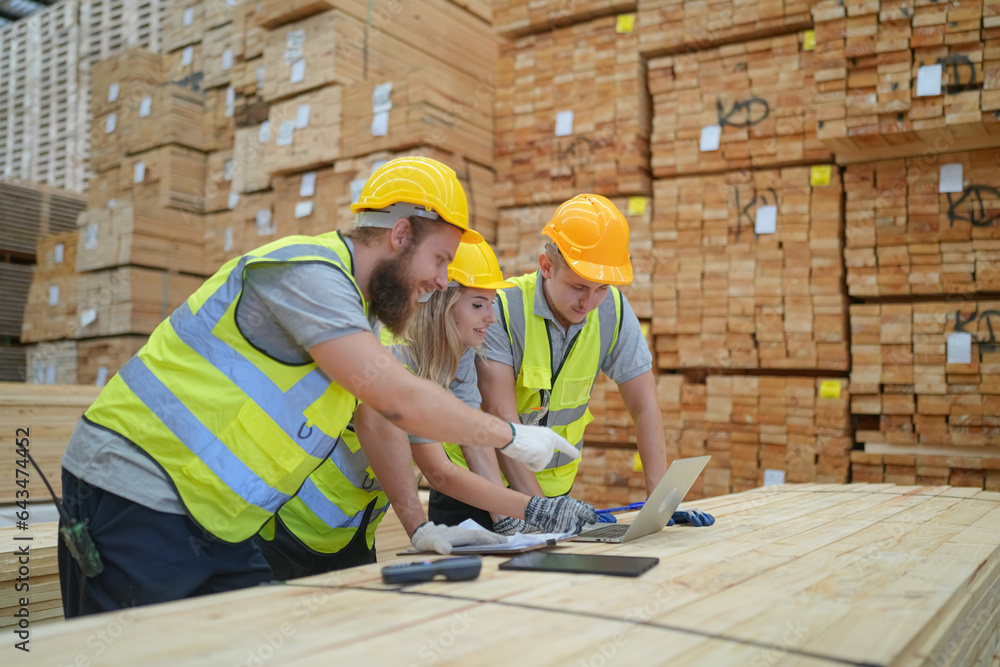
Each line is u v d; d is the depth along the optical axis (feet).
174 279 22.62
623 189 17.25
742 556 5.36
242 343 5.26
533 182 18.37
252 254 5.23
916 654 3.44
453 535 5.91
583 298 8.31
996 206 14.15
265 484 5.39
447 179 5.61
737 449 15.98
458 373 7.69
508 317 8.61
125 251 21.68
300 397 5.38
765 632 3.50
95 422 5.37
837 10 14.42
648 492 8.82
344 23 18.28
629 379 9.27
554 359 8.82
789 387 15.58
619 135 17.34
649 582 4.51
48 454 13.84
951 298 14.90
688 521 7.17
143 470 5.23
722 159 16.40
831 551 5.57
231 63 21.95
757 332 15.89
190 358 5.25
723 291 16.24
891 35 13.98
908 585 4.42
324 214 18.69
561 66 18.10
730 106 16.31
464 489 6.82
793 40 15.75
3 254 25.52
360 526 7.83
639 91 17.30
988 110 13.38
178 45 24.29
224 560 5.46
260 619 3.76
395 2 19.12
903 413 14.71
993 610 5.35
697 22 16.47
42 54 28.50
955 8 13.52
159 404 5.21
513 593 4.26
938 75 13.67
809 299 15.52
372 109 17.53
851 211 15.23
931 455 14.56
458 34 20.65
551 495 9.30
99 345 22.44
